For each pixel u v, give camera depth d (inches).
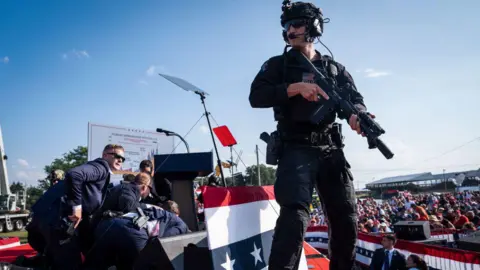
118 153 161.8
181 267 104.3
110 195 133.3
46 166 1451.8
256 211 112.0
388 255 326.6
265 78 99.4
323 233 544.1
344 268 105.8
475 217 589.3
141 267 104.9
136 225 124.3
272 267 87.0
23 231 1114.7
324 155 97.6
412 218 610.5
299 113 96.1
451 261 268.7
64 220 120.8
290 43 105.1
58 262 121.1
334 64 107.7
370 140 89.3
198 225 225.5
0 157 1061.1
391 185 3673.7
